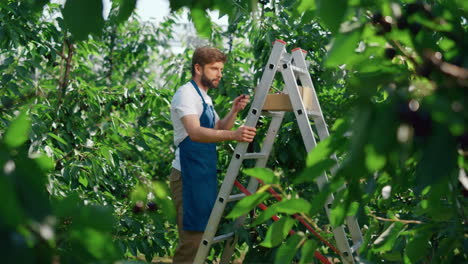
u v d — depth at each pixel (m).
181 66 4.54
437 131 0.60
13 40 3.44
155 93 4.02
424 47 0.82
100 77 6.04
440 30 0.84
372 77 0.68
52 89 3.97
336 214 1.04
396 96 0.64
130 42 6.20
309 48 3.76
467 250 1.08
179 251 2.81
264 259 3.09
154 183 0.70
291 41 3.76
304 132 2.64
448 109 0.60
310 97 2.87
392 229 1.32
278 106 2.76
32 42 3.80
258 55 3.96
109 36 5.88
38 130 2.94
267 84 2.71
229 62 4.16
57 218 0.45
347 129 0.71
